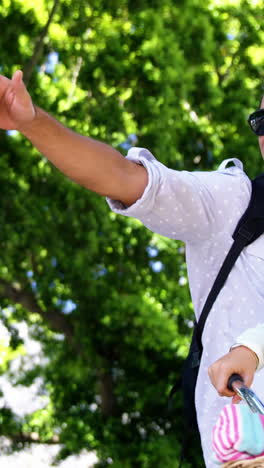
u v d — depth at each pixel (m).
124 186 2.04
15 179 10.11
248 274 2.12
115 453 10.62
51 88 10.16
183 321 10.67
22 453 12.91
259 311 2.09
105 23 10.22
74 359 11.12
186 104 10.81
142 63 10.21
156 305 10.52
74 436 10.95
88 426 10.98
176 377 10.94
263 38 11.22
